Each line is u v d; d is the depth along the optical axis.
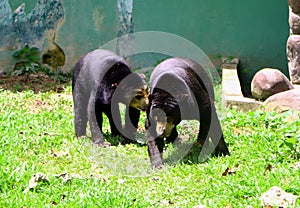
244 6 20.58
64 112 15.43
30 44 21.33
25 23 21.28
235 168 11.16
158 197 10.12
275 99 15.27
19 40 21.36
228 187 10.16
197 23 20.89
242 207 9.36
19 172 10.74
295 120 13.91
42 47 21.34
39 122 14.23
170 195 10.20
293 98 15.09
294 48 17.50
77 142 12.84
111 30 21.20
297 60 17.52
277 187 9.56
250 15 20.58
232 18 20.69
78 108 13.45
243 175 10.80
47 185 10.43
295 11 17.45
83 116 13.43
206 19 20.81
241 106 15.53
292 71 17.67
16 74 20.67
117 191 10.18
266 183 10.12
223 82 17.44
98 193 9.98
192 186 10.55
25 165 11.21
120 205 9.57
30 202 9.64
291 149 11.56
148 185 10.72
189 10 20.88
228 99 15.62
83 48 21.38
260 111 14.61
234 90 16.59
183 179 10.91
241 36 20.70
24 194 9.98
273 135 12.72
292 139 11.49
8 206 9.50
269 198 9.40
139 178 11.06
